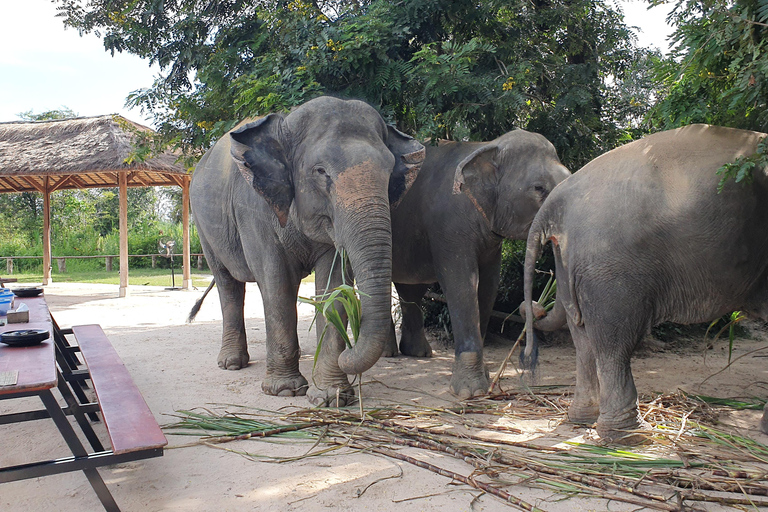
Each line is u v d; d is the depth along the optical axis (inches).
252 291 593.6
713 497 116.0
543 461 135.7
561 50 321.1
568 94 283.3
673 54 163.8
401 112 267.3
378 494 123.7
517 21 303.9
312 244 195.5
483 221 208.5
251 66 299.9
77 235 1070.4
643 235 140.1
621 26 315.6
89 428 141.7
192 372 239.9
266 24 289.4
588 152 302.2
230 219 228.5
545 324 183.3
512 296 301.6
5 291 188.5
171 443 155.6
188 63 345.7
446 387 211.9
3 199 1200.8
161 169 542.3
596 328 146.9
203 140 320.5
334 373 190.2
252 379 227.1
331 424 167.3
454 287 208.2
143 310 446.9
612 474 127.2
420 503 119.8
